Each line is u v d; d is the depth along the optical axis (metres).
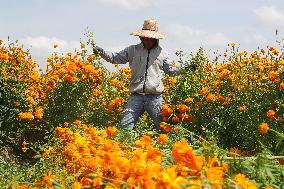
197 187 2.59
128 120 9.95
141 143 4.14
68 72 12.67
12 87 12.28
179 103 11.70
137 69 10.03
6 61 12.38
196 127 11.13
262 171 3.73
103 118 13.34
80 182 3.22
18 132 12.10
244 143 10.22
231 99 11.10
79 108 12.98
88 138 5.35
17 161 11.29
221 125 10.66
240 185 3.01
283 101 10.33
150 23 10.13
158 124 10.09
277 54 12.12
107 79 14.05
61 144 7.05
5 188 5.35
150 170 2.78
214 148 3.92
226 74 11.59
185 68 10.43
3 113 11.86
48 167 6.67
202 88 11.38
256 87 11.23
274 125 9.60
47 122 12.57
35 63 13.95
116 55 10.13
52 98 12.92
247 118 10.38
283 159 5.20
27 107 12.48
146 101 10.02
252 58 12.40
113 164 3.04
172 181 2.52
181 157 2.81
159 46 10.13
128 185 2.73
